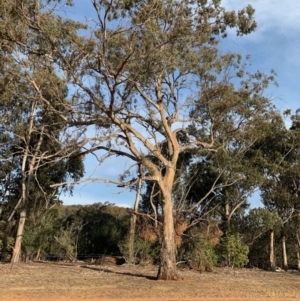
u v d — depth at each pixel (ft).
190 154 113.50
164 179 70.59
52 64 64.18
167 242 67.77
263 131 104.22
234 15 73.87
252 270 104.22
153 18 60.85
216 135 93.61
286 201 118.01
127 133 68.49
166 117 76.64
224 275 82.48
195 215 104.12
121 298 45.98
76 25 59.06
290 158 121.39
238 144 109.40
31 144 98.78
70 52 59.72
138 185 101.86
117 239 123.54
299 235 119.96
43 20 57.88
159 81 73.31
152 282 62.08
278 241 129.80
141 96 73.15
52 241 111.86
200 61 73.41
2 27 57.67
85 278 65.41
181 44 63.62
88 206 146.20
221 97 83.10
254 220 113.91
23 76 68.03
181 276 73.56
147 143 70.54
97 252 123.13
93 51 58.54
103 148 69.56
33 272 74.28
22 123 96.37
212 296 49.26
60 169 110.52
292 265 131.85
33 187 109.70
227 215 117.29
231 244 102.53
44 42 59.62
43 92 71.61
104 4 57.88
